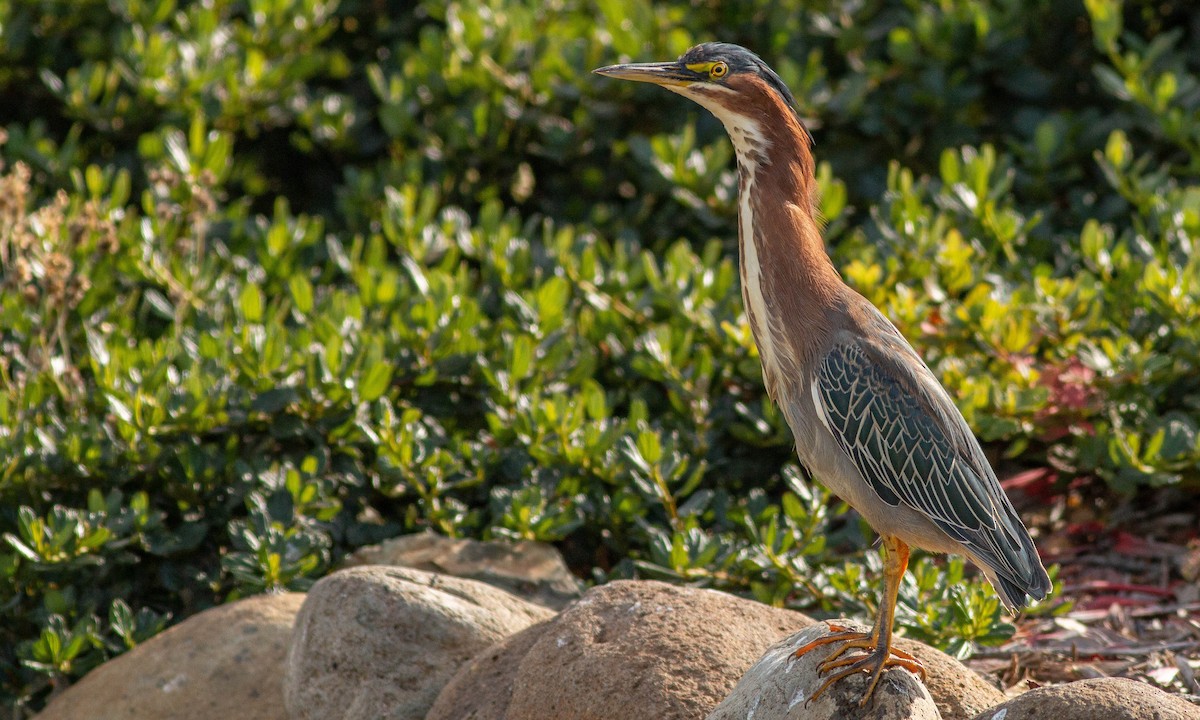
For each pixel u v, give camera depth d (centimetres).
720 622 764
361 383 1035
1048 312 1109
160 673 895
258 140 1578
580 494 1053
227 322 1181
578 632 770
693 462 1092
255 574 962
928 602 923
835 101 1387
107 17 1517
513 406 1080
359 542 1048
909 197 1212
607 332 1182
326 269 1295
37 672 984
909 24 1445
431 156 1448
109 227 1157
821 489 1016
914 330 1099
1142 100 1326
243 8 1580
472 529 1062
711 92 767
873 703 661
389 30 1612
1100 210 1322
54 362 1085
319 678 836
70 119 1555
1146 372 1058
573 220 1460
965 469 723
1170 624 957
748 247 771
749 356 1103
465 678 807
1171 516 1084
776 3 1502
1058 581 963
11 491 993
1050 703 618
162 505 1047
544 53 1438
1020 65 1427
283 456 1068
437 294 1133
